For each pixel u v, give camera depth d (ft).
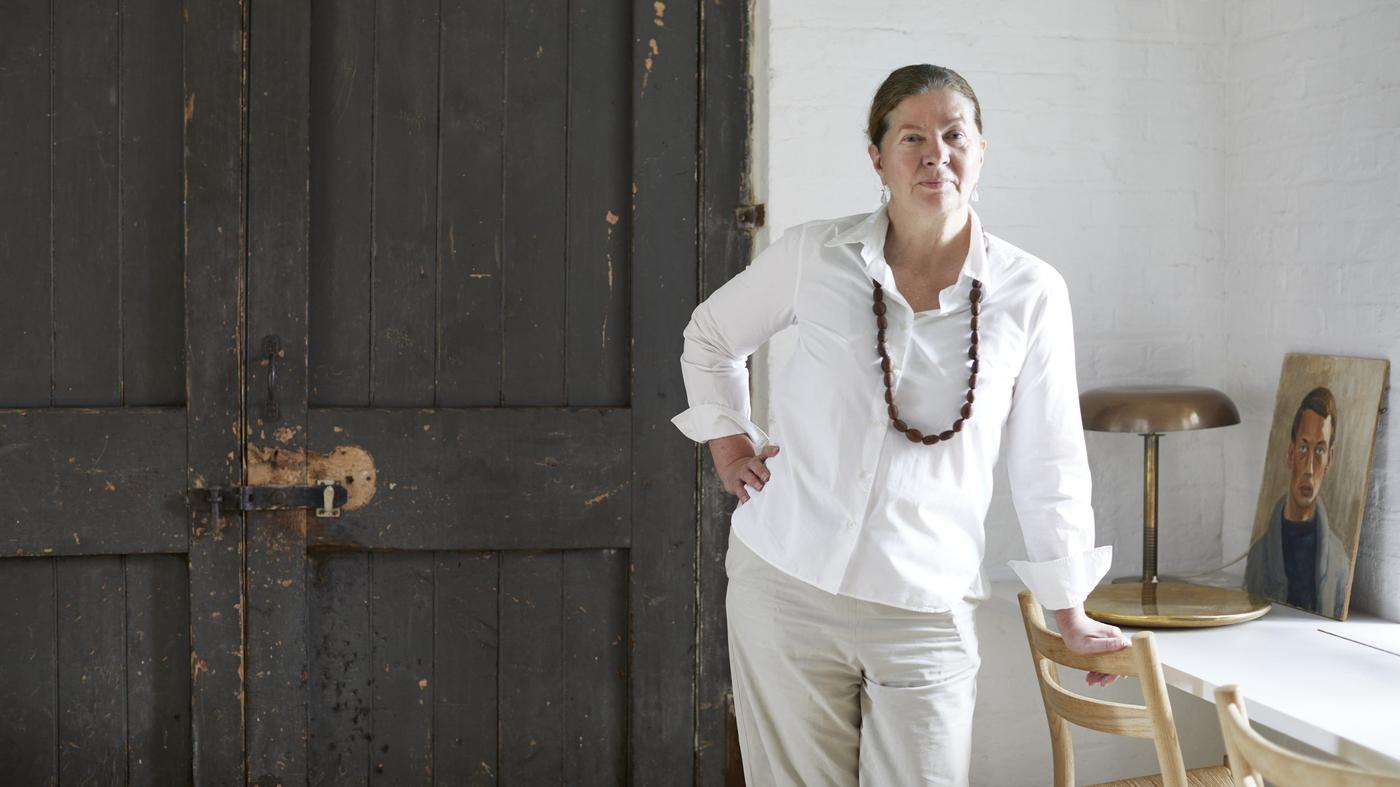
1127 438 9.59
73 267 8.55
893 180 6.03
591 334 9.05
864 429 6.00
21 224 8.50
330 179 8.77
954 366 6.02
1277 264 9.05
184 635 8.75
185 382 8.65
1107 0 9.37
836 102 8.95
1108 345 9.46
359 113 8.79
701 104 9.00
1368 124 8.14
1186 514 9.67
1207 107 9.55
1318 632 7.70
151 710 8.74
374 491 8.82
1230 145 9.54
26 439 8.47
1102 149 9.41
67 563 8.64
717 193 9.03
